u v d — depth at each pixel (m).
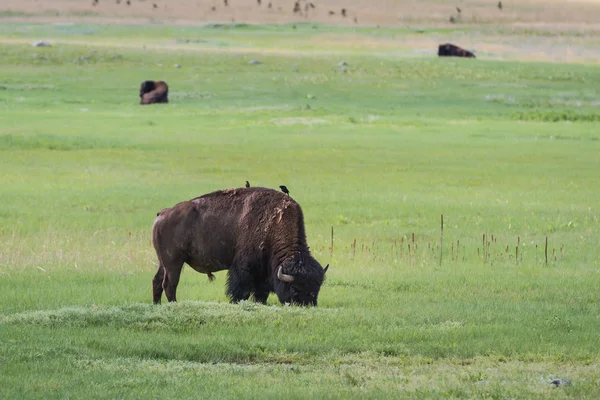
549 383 32.38
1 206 89.94
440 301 50.59
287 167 128.38
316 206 93.94
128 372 33.69
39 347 36.72
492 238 74.88
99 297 51.09
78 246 69.44
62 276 58.56
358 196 101.19
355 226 82.69
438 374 34.03
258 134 176.50
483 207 93.56
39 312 43.75
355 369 34.88
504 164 135.25
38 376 32.72
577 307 48.34
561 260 66.12
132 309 44.84
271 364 36.00
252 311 43.94
